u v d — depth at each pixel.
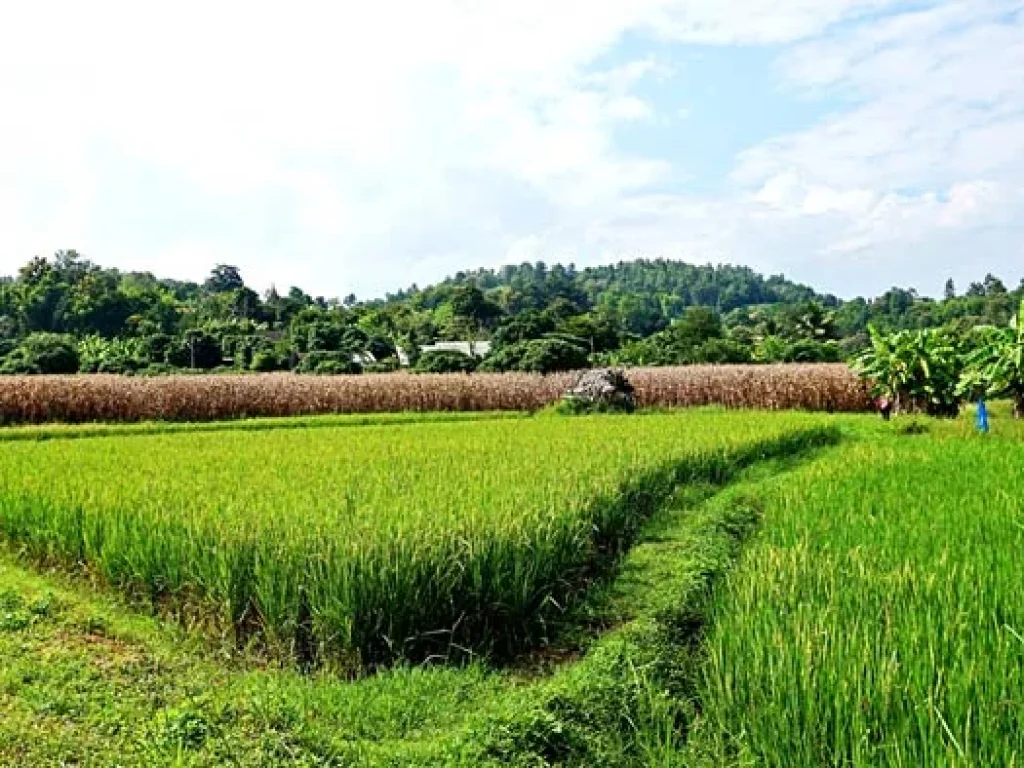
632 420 23.72
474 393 36.66
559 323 71.12
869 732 4.80
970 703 4.74
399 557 7.62
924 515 9.88
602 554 10.55
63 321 74.75
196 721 5.91
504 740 5.64
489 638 7.99
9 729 6.00
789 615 6.38
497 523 8.44
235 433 20.80
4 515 11.07
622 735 6.05
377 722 6.25
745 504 13.13
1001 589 6.62
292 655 7.47
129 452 15.59
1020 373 21.58
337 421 30.25
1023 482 12.09
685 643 7.56
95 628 8.20
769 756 5.09
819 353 63.78
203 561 8.27
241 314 84.38
